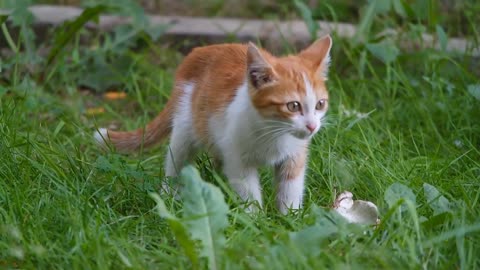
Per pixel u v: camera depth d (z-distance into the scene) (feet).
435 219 26.00
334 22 47.06
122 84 43.78
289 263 23.06
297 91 27.86
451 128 36.45
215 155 31.40
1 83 42.75
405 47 44.29
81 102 41.11
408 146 35.24
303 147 29.94
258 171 32.07
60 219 26.68
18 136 33.27
